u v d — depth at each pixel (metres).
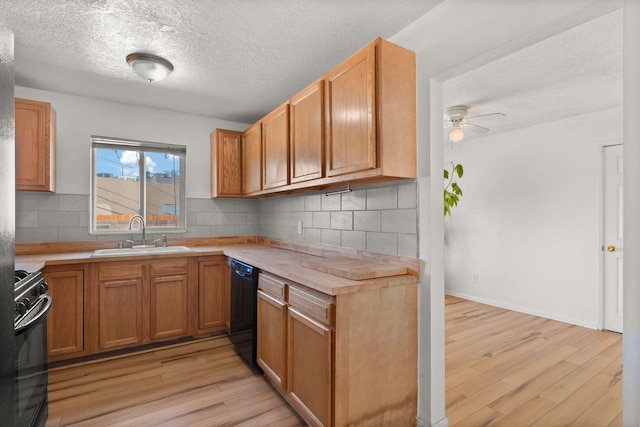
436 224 1.82
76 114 3.02
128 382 2.29
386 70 1.73
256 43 2.14
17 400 1.33
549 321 3.62
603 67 2.35
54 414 1.92
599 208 3.36
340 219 2.48
